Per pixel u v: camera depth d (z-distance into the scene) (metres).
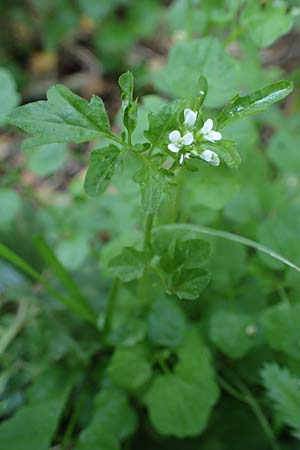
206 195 0.24
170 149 0.19
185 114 0.19
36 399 0.25
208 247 0.20
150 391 0.24
